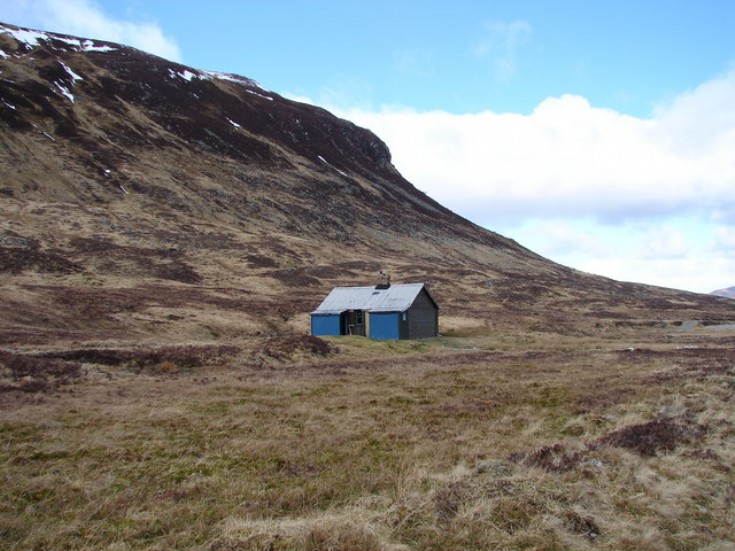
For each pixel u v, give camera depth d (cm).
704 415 1639
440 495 1016
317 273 10506
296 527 891
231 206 13950
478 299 10200
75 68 18450
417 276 11525
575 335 6725
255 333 5619
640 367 3266
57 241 9000
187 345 3791
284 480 1211
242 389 2425
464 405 2067
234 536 876
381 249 14475
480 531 905
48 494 1116
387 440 1549
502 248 18925
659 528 938
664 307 11575
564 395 2275
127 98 18138
